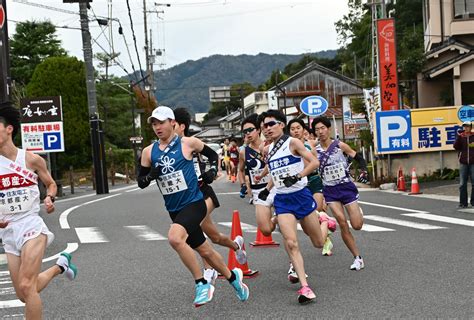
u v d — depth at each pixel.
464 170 14.66
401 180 20.75
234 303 6.52
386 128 22.84
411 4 52.25
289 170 6.75
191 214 6.07
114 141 51.84
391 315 5.72
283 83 65.75
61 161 41.91
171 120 6.19
